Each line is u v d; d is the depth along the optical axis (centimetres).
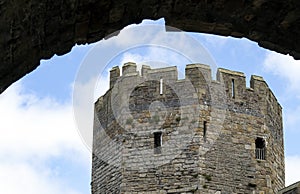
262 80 3422
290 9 1012
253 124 3328
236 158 3228
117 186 3212
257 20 1059
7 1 883
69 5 946
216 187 3127
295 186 2792
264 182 3253
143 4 1022
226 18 1065
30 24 927
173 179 3127
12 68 960
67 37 998
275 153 3412
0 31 909
